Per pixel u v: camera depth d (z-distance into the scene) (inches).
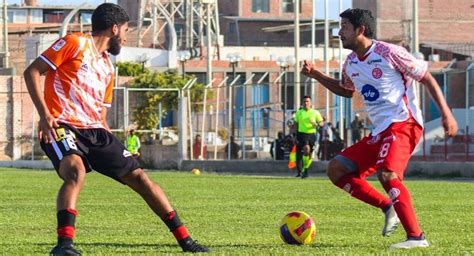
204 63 4200.3
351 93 665.0
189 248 580.7
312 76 669.3
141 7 4778.5
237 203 1120.8
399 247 604.1
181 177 1920.5
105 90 550.6
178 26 5177.2
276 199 1196.5
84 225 823.7
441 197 1229.1
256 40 5787.4
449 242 664.4
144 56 3821.4
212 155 2778.1
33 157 2883.9
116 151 549.6
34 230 781.9
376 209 1007.0
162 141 2635.3
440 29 4790.8
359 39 621.3
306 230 642.2
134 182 565.3
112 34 544.7
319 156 2310.5
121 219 889.5
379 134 623.5
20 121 3366.1
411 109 620.1
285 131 2472.9
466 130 2113.7
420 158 2222.0
